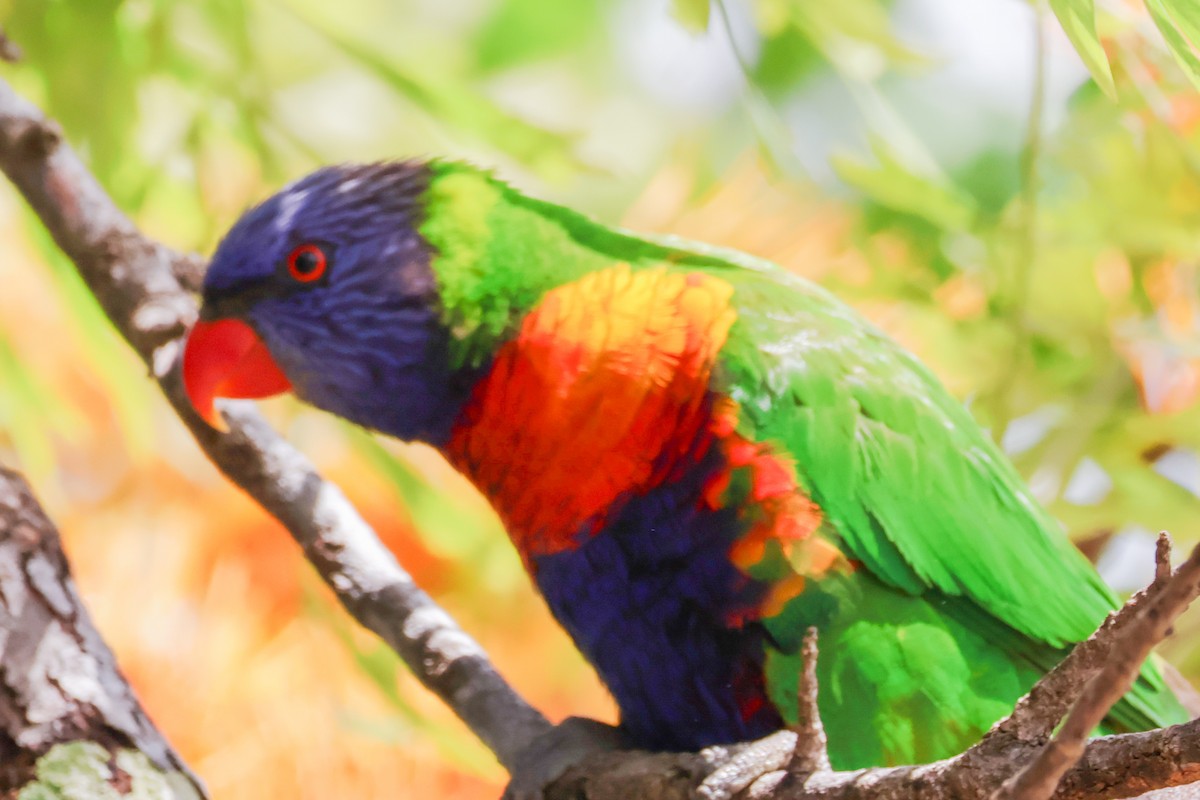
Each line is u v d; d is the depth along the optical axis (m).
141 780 2.43
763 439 2.47
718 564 2.47
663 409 2.47
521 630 2.57
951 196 2.57
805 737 2.41
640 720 2.49
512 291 2.48
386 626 2.51
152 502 2.56
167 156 2.57
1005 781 2.39
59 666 2.44
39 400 2.57
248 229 2.50
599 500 2.47
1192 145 2.56
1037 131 2.54
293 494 2.52
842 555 2.47
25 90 2.57
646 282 2.47
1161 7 2.42
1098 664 2.38
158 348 2.52
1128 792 2.38
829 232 2.57
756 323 2.47
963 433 2.49
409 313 2.48
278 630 2.54
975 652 2.48
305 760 2.52
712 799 2.45
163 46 2.57
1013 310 2.56
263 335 2.50
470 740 2.55
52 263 2.57
